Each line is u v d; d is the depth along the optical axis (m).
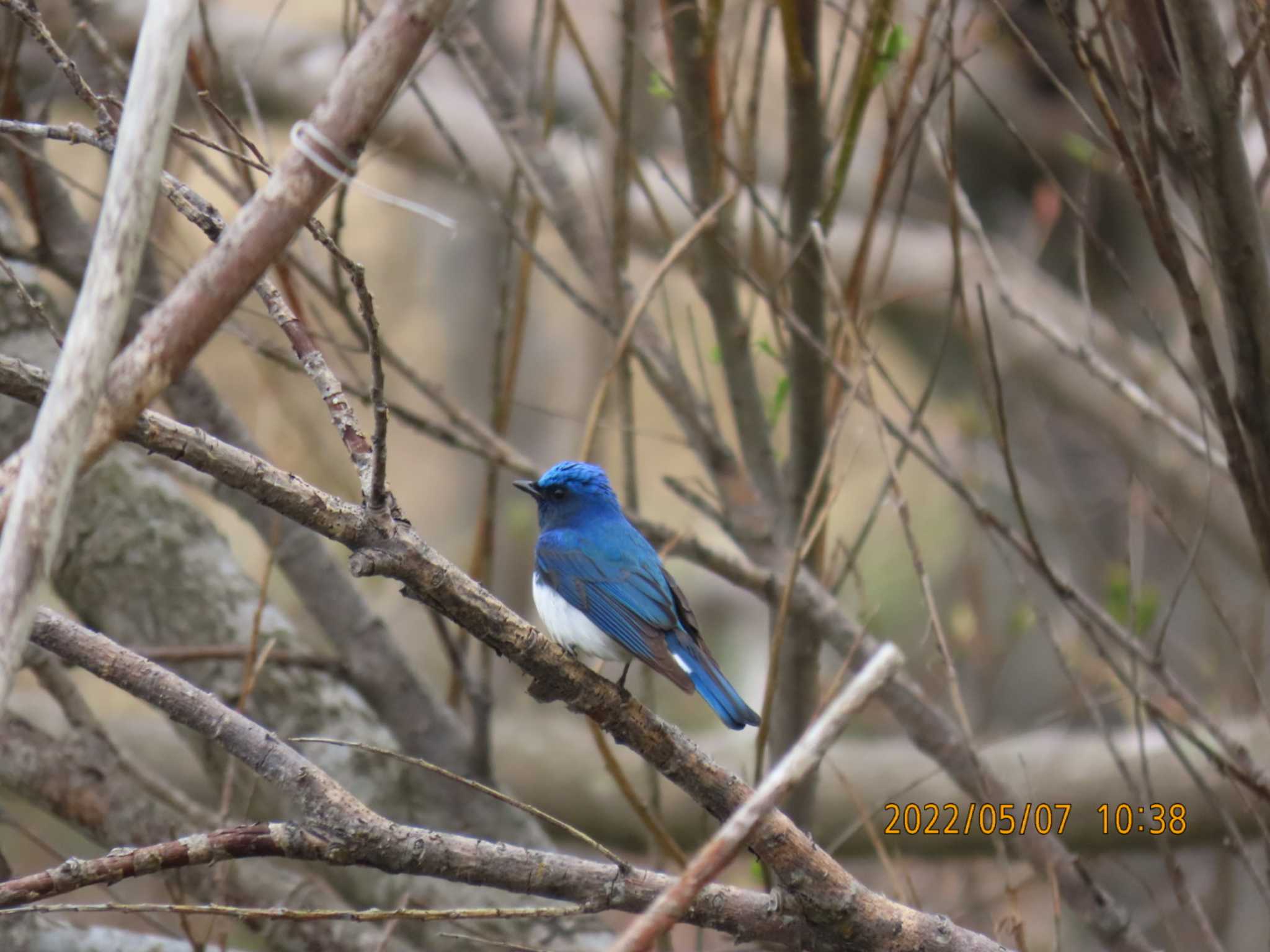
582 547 9.32
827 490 11.10
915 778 14.75
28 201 10.11
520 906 10.62
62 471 3.95
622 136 10.62
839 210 21.02
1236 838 8.55
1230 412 8.18
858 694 4.47
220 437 10.93
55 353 10.47
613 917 15.31
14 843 17.80
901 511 8.45
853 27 9.78
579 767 15.33
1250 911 13.61
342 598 11.32
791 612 10.45
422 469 24.50
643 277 21.95
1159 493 16.66
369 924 10.17
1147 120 7.83
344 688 11.34
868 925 6.63
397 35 4.51
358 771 11.03
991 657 14.72
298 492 5.60
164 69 4.13
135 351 4.25
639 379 26.52
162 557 11.09
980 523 10.63
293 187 4.42
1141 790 13.61
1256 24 7.75
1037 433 19.00
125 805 9.64
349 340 16.58
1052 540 18.86
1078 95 19.25
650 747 6.50
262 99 20.12
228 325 10.77
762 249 10.76
